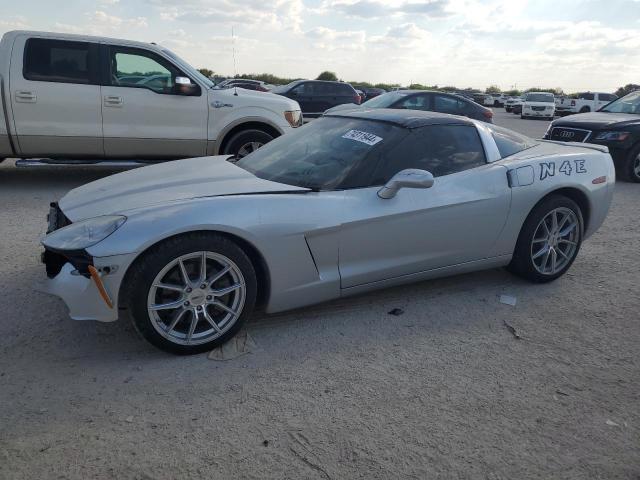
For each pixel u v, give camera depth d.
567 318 3.69
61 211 3.24
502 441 2.43
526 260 4.05
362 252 3.38
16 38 6.45
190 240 2.85
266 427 2.46
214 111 7.24
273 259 3.09
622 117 9.42
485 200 3.71
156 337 2.88
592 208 4.30
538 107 31.64
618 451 2.41
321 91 17.58
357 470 2.22
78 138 6.76
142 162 7.19
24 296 3.66
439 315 3.64
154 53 6.98
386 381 2.86
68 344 3.10
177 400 2.63
